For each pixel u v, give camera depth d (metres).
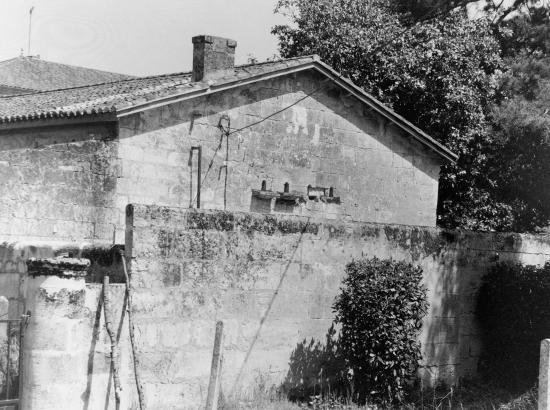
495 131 23.78
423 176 22.69
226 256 12.98
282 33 28.80
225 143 19.52
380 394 13.73
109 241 17.80
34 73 46.19
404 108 26.61
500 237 16.86
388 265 13.98
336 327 14.37
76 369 10.59
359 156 21.61
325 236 14.27
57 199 18.70
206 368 12.69
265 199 20.11
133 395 11.74
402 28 27.06
